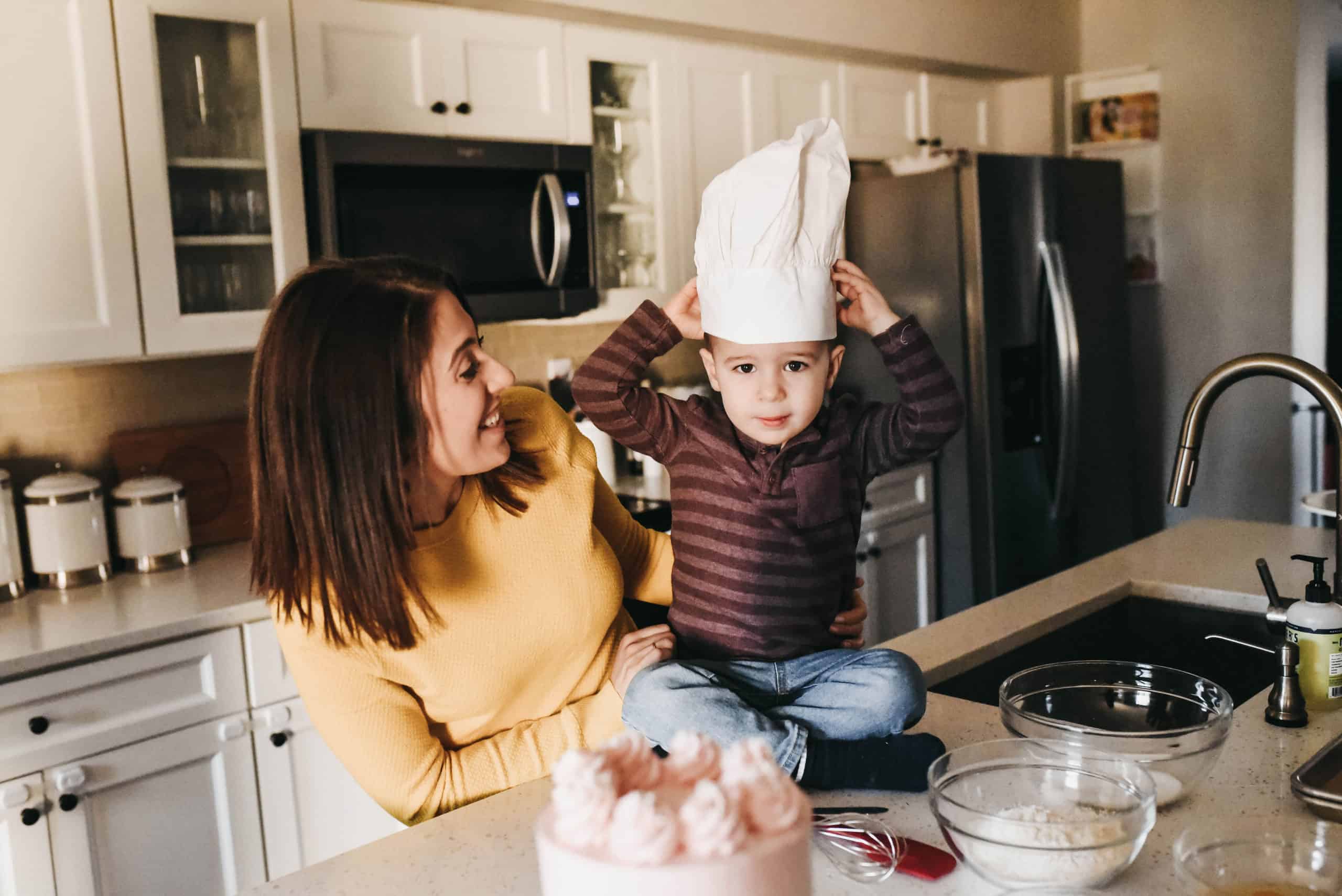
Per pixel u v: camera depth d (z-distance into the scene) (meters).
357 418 1.05
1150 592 1.83
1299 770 1.01
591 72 2.94
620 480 3.35
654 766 0.67
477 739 1.25
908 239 3.59
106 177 2.18
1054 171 3.67
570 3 2.75
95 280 2.18
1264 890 0.83
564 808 0.61
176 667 2.06
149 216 2.24
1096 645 1.78
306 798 2.24
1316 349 4.27
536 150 2.75
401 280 1.10
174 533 2.45
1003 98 4.53
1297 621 1.28
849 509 1.19
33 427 2.48
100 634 1.96
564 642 1.25
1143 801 0.85
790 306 1.08
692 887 0.57
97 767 1.94
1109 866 0.82
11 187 2.06
